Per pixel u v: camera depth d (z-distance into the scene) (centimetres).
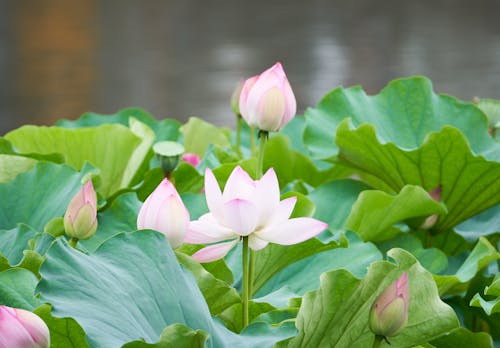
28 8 3450
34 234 552
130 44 2869
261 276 556
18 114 2061
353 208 574
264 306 530
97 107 2139
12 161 583
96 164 611
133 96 2247
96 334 496
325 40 2938
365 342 515
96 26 3152
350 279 512
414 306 517
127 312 503
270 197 516
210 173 518
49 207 572
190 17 3362
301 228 516
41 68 2527
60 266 503
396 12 3450
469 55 2705
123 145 609
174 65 2586
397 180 598
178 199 518
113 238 511
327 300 511
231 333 509
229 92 2278
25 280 520
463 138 580
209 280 522
